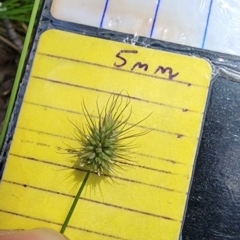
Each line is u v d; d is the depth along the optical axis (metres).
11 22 0.09
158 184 0.06
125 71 0.06
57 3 0.06
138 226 0.06
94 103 0.06
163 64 0.06
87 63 0.06
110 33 0.06
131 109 0.06
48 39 0.06
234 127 0.06
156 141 0.06
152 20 0.06
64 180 0.06
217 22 0.06
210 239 0.06
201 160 0.06
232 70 0.06
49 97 0.06
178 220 0.06
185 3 0.06
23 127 0.06
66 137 0.06
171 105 0.06
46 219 0.06
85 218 0.06
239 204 0.06
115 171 0.06
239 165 0.06
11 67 0.09
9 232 0.06
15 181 0.06
